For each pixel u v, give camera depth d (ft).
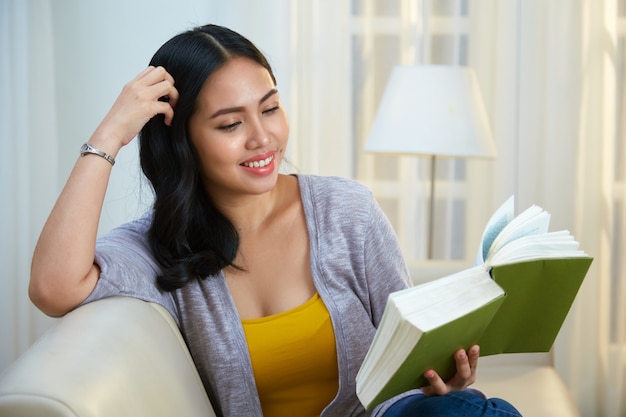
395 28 9.62
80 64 9.82
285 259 4.95
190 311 4.78
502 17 9.39
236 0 9.55
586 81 9.41
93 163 4.38
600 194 9.54
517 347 4.41
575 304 9.72
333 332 4.83
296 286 4.92
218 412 4.92
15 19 9.66
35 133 9.86
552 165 9.50
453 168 9.68
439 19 9.57
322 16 9.57
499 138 9.54
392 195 9.83
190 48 4.58
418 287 3.72
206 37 4.59
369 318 5.00
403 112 8.01
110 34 9.77
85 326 3.77
